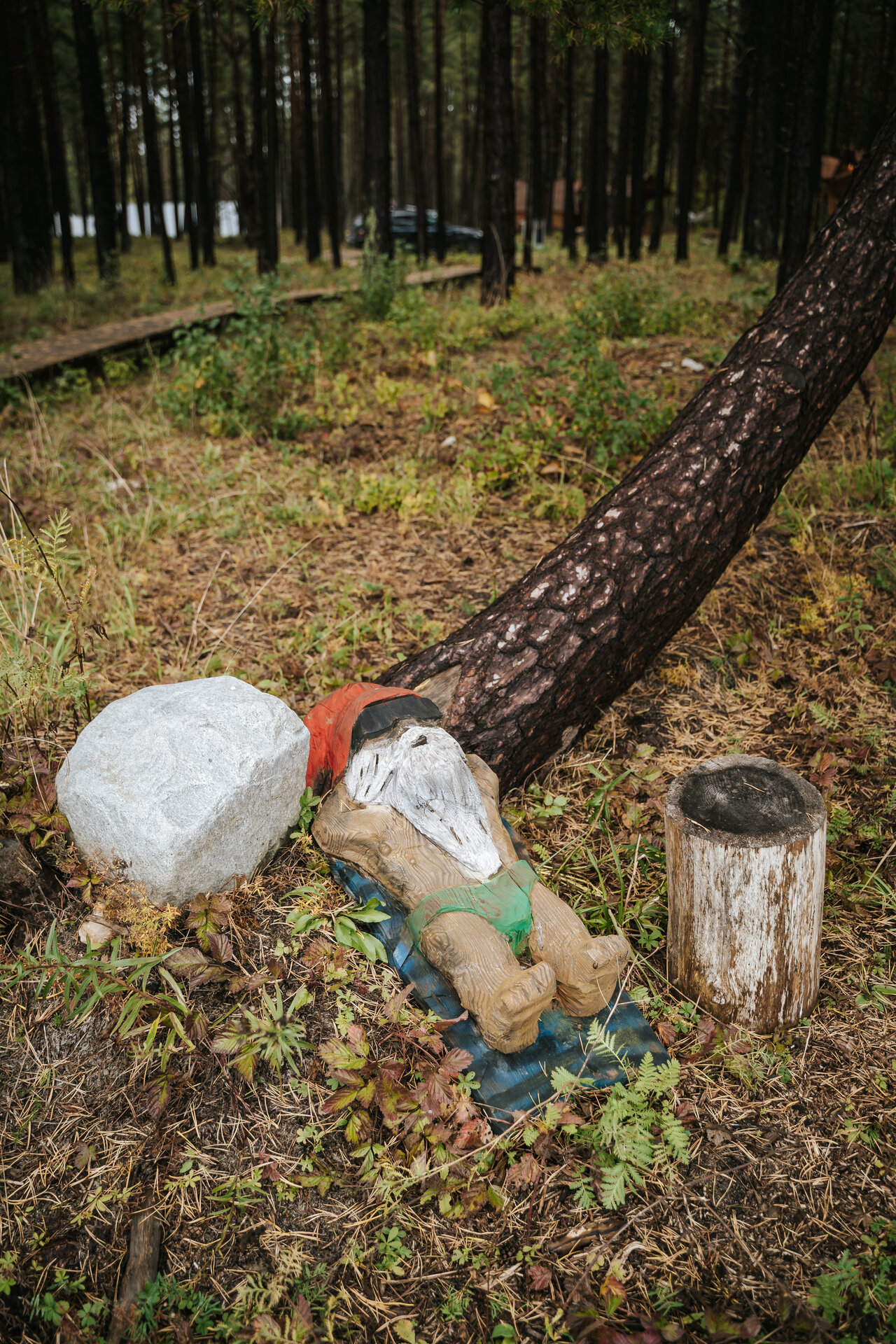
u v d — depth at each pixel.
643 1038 2.77
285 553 5.61
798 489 5.80
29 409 8.38
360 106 31.61
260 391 7.64
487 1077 2.62
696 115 15.99
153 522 5.93
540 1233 2.36
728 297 11.54
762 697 4.36
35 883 3.04
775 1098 2.68
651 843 3.55
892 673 4.36
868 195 4.21
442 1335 2.18
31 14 16.92
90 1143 2.54
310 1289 2.24
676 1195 2.44
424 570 5.38
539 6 4.86
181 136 19.16
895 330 9.26
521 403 7.08
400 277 12.15
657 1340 2.09
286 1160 2.51
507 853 2.93
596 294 10.81
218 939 2.86
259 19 4.73
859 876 3.42
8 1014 2.81
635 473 4.09
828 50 11.29
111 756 2.95
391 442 7.18
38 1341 2.19
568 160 17.80
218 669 4.41
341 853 3.05
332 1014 2.83
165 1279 2.25
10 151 16.44
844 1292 2.20
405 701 3.21
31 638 4.11
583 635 3.72
